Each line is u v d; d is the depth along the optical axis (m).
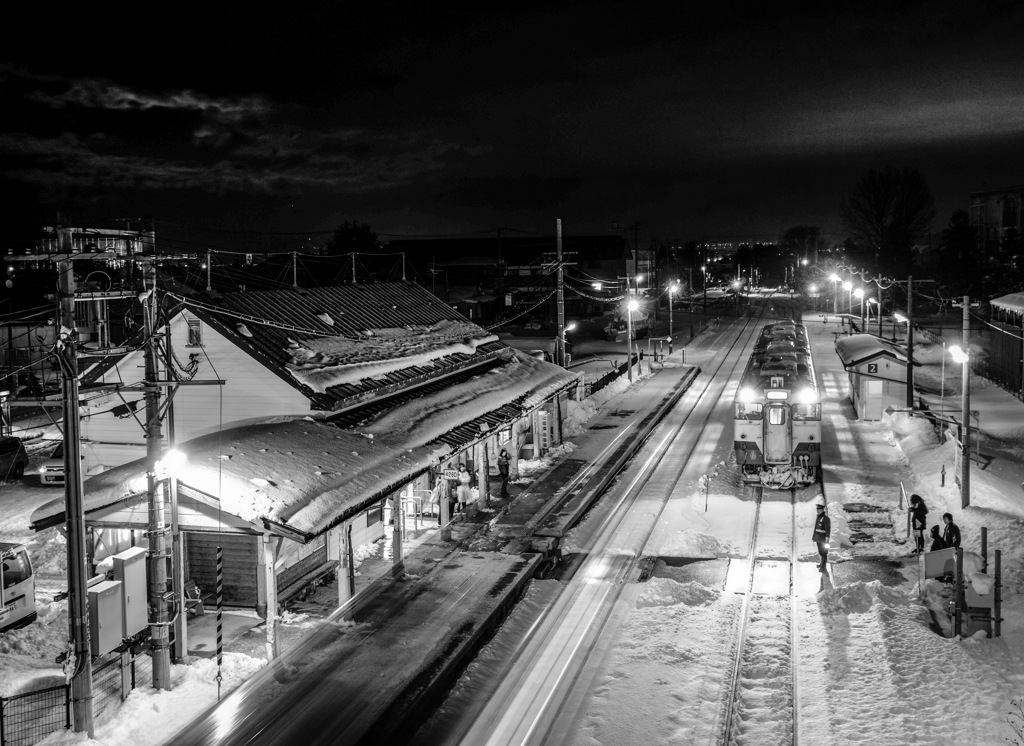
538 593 20.80
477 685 15.91
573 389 46.66
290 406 23.61
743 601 19.88
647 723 14.30
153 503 15.08
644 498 29.39
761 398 29.61
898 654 16.33
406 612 19.16
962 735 13.37
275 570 16.50
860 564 22.22
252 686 15.50
